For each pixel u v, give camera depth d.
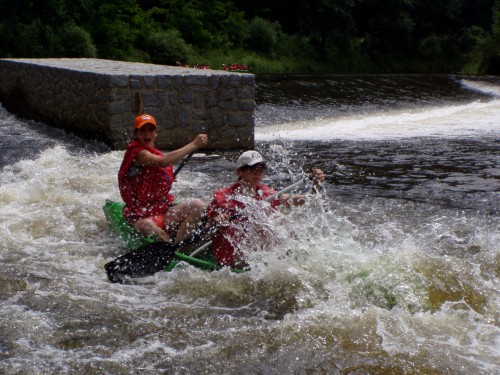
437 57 51.12
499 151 11.59
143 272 5.16
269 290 4.87
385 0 44.91
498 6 43.66
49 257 5.65
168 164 5.57
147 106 10.66
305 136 13.56
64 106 12.55
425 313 4.58
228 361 3.94
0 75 16.58
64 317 4.45
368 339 4.20
